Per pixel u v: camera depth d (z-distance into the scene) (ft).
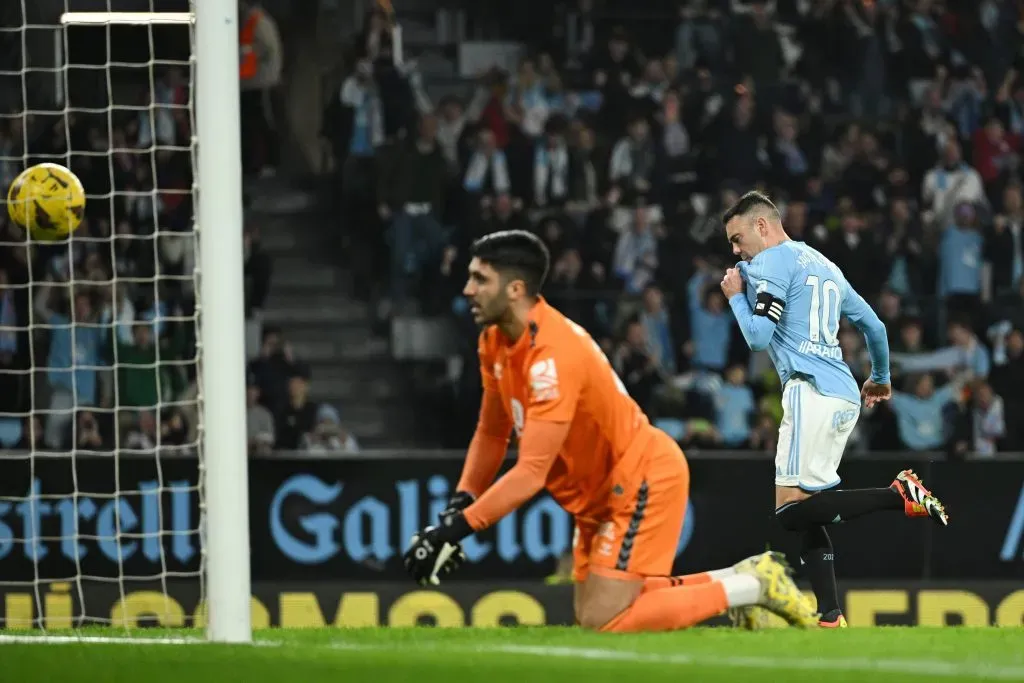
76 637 61.11
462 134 164.35
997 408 147.13
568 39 181.68
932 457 110.22
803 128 170.50
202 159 57.67
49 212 70.13
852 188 166.81
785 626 66.23
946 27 180.75
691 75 173.88
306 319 159.33
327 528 107.04
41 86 160.56
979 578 109.91
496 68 171.32
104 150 156.56
